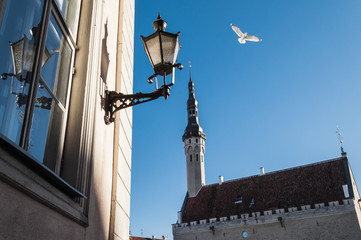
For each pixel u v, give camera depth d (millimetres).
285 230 37875
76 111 2803
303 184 40875
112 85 4180
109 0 4215
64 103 2703
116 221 3779
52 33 2488
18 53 1917
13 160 1625
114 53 4461
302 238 36719
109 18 4172
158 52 3461
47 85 2373
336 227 35469
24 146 1931
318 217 36688
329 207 36438
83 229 2613
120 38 4820
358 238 34062
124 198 4473
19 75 1921
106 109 3543
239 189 45406
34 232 1813
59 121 2584
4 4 1728
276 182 43281
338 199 36562
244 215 40781
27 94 1992
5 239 1541
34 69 2072
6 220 1556
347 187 37000
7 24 1810
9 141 1540
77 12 3117
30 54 2061
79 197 2502
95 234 2945
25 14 2014
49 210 2006
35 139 2146
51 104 2436
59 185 2139
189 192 50219
